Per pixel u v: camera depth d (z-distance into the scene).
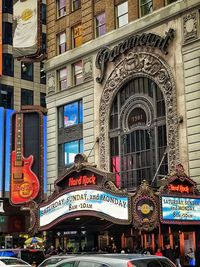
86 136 38.31
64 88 41.53
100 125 37.22
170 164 31.22
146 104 34.03
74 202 27.52
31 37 42.28
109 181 25.91
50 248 33.16
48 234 38.94
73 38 41.41
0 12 60.44
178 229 29.92
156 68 33.12
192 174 29.73
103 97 37.16
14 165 42.25
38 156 41.69
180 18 32.16
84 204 26.88
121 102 36.03
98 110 37.59
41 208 29.84
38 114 42.12
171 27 32.62
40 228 29.69
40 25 42.38
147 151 33.50
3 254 23.84
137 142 34.38
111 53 36.38
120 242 33.34
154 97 33.38
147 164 33.31
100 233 34.97
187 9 31.66
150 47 33.75
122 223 24.80
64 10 42.88
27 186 41.31
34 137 42.09
